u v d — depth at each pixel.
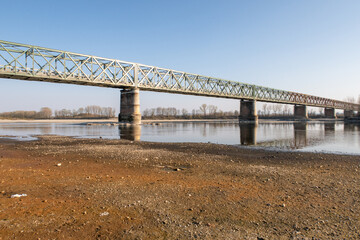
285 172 12.63
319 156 18.14
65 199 8.36
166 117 172.25
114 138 34.06
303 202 8.23
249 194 9.07
